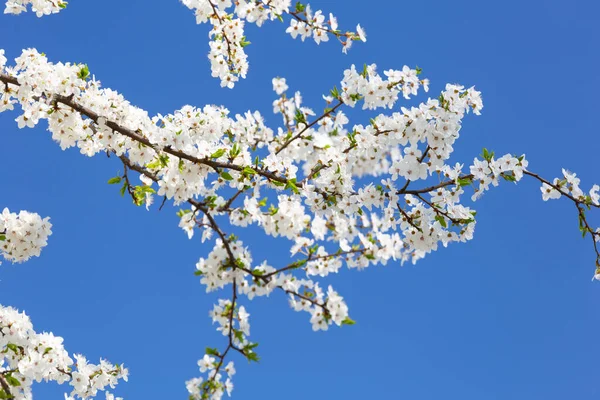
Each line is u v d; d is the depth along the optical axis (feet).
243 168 20.43
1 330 20.38
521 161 19.19
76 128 21.57
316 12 22.52
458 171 19.77
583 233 20.17
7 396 18.61
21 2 22.95
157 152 20.10
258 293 19.47
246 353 19.38
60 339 21.17
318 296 19.31
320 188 20.99
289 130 22.48
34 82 19.76
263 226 20.56
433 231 20.92
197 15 23.98
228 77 24.93
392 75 19.80
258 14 23.72
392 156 20.58
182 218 20.99
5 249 22.30
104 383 23.45
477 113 19.07
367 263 19.80
